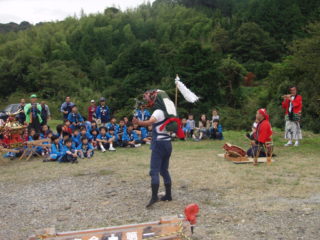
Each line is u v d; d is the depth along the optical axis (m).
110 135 11.30
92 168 8.62
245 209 5.47
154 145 5.70
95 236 3.35
